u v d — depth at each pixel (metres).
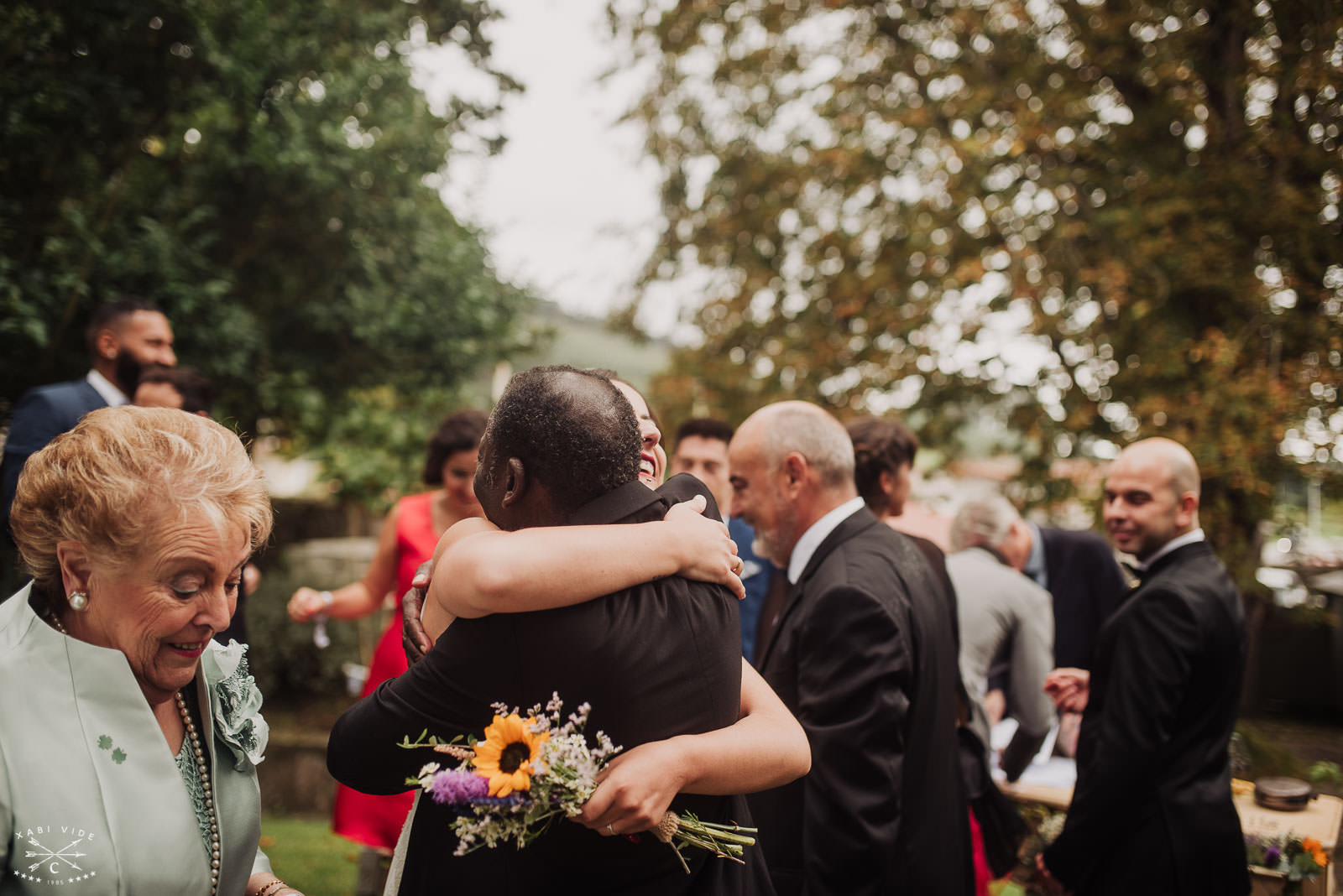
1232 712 2.66
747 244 10.02
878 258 9.14
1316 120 6.83
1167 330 7.07
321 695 6.74
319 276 6.89
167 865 1.21
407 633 1.38
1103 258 7.41
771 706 1.42
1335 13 6.53
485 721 1.19
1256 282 6.73
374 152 6.55
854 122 9.02
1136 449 2.88
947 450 8.91
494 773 1.07
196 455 1.23
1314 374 6.55
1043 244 7.96
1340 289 6.95
